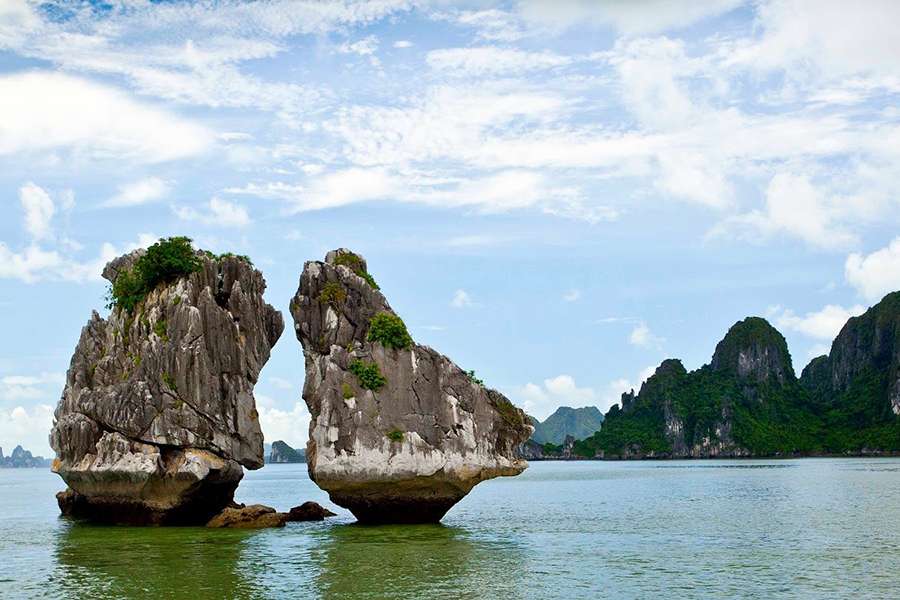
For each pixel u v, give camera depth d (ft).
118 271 200.85
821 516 211.41
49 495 390.01
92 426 181.78
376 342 169.58
